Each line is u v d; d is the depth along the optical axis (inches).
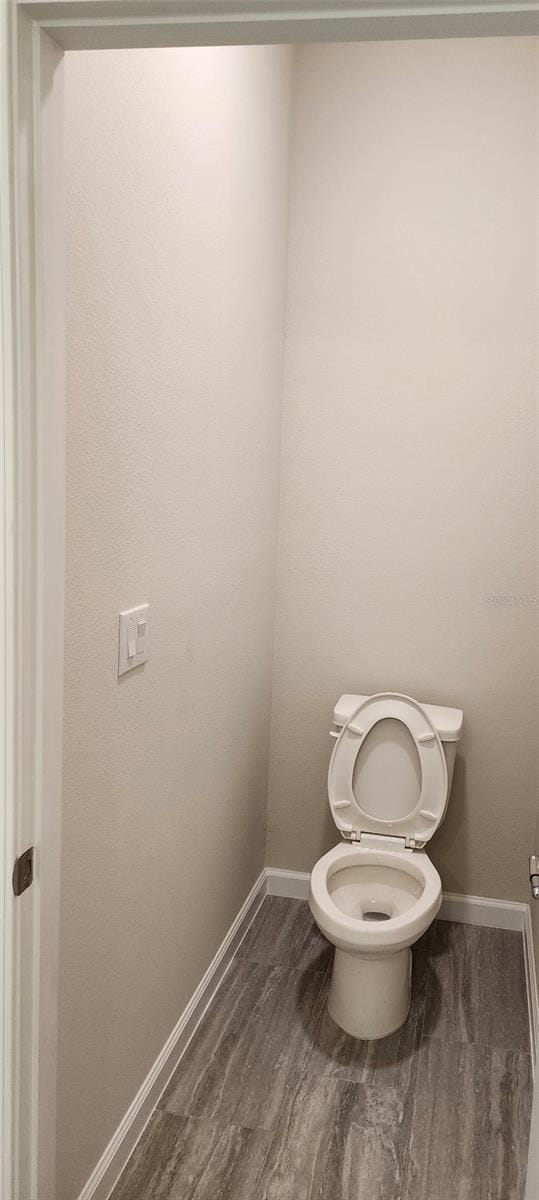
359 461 112.0
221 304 82.5
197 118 71.9
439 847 117.6
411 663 114.6
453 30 36.5
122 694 65.0
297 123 108.1
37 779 45.4
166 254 67.0
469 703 113.7
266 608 111.7
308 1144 77.5
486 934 115.4
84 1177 65.9
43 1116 50.3
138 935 72.9
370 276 109.0
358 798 107.5
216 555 87.0
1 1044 46.6
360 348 110.3
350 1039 92.4
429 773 104.5
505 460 108.6
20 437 41.1
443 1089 85.2
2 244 38.8
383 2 35.0
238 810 104.3
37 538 43.3
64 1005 59.7
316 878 95.6
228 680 95.0
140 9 37.0
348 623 115.5
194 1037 91.4
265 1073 86.4
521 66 103.0
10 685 42.8
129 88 57.9
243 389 92.7
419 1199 72.2
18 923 45.6
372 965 91.2
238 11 36.5
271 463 108.6
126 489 62.6
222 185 80.2
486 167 105.0
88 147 52.6
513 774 113.9
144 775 70.9
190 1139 77.5
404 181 107.0
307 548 114.9
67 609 54.9
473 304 107.2
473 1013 97.7
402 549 112.5
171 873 80.0
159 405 68.0
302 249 110.1
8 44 37.3
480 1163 76.1
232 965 105.4
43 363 42.1
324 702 118.0
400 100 105.9
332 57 106.5
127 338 60.7
